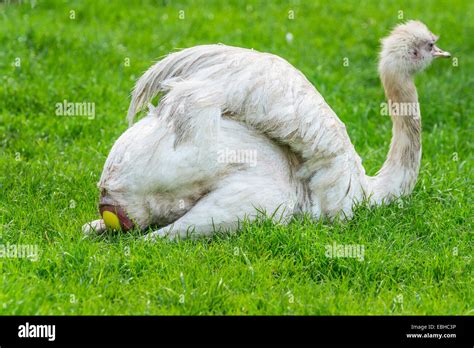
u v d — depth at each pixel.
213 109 9.61
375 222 10.68
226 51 10.10
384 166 11.48
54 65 16.75
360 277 9.48
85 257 9.27
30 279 8.88
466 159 13.89
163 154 9.62
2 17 19.47
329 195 10.46
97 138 13.86
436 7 23.86
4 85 15.34
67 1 20.95
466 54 20.39
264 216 9.91
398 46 11.49
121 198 9.81
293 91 9.97
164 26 20.11
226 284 8.98
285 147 10.26
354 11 22.81
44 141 13.58
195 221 9.79
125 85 16.31
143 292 8.80
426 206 11.57
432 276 9.72
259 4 22.69
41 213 10.51
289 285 9.20
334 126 10.27
